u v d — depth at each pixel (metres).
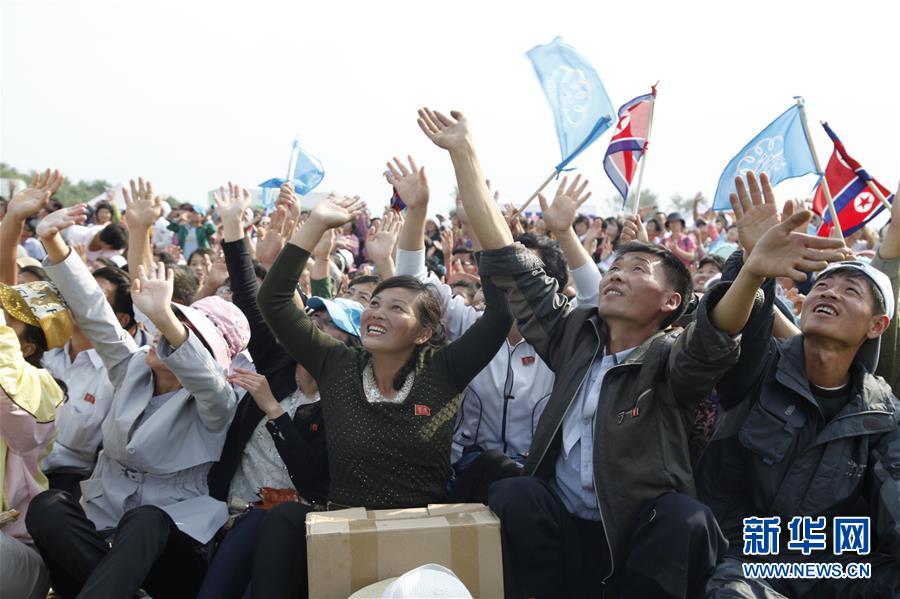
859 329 3.37
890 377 3.94
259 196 13.27
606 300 3.58
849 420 3.37
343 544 3.15
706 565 3.12
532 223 13.05
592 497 3.51
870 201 5.80
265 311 3.75
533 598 3.37
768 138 5.78
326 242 6.04
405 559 3.17
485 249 3.77
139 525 3.49
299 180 7.48
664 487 3.32
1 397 3.56
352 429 3.62
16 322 4.00
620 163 5.70
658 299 3.54
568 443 3.56
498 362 4.45
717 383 3.48
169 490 4.00
